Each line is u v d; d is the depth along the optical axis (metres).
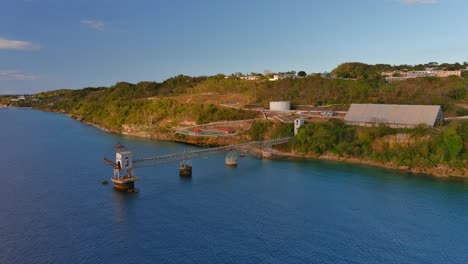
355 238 74.81
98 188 103.19
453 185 109.44
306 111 195.25
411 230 78.56
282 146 162.00
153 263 64.25
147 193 99.94
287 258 66.88
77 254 66.69
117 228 77.31
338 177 118.38
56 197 95.19
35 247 68.94
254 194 100.25
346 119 163.38
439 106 148.38
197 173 122.81
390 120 152.62
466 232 77.75
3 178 111.31
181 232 76.06
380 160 135.88
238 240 73.12
